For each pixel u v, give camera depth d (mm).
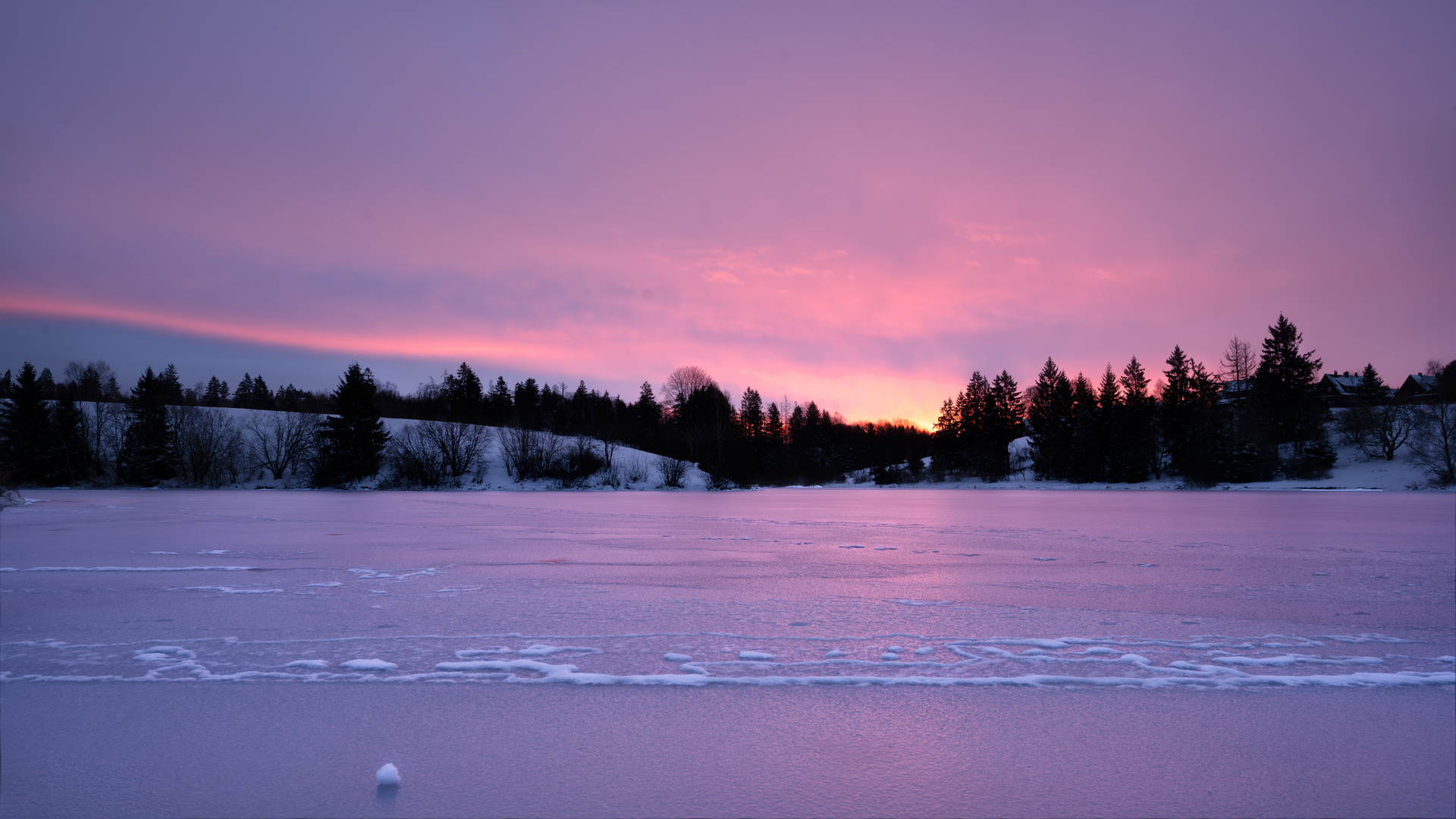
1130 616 8422
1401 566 12539
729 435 83812
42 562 13773
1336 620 8172
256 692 5844
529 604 9289
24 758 4684
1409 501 36500
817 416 125188
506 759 4625
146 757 4684
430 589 10484
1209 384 69188
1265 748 4727
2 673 6309
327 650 7012
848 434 125250
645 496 52125
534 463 72188
